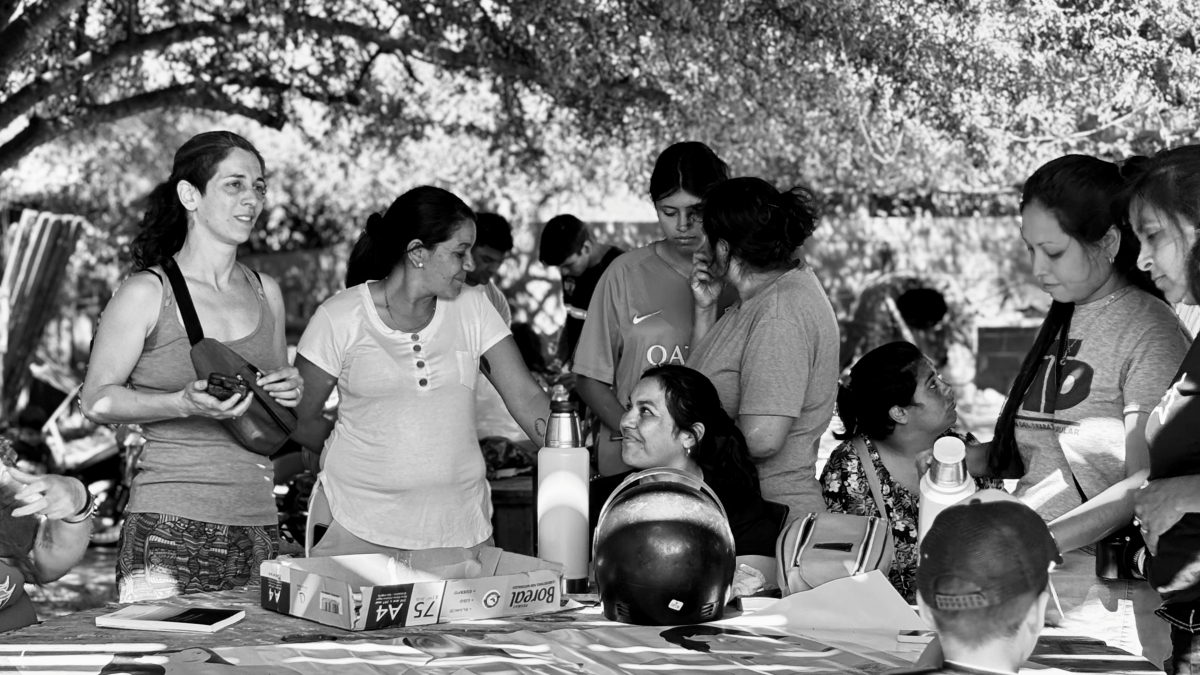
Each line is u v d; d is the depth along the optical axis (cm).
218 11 778
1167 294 238
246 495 322
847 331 1148
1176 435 229
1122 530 256
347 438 313
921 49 612
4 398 1129
